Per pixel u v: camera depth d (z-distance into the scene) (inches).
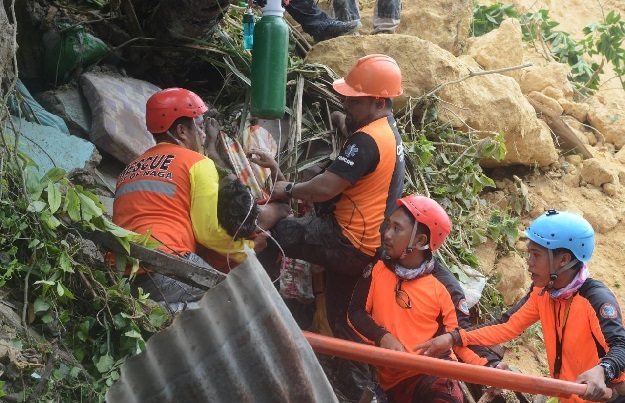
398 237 203.5
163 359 108.5
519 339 271.3
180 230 198.7
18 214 186.2
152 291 195.6
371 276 209.5
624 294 293.1
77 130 240.2
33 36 257.3
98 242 190.4
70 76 255.3
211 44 267.0
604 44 411.8
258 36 223.0
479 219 284.8
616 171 331.0
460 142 289.9
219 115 263.9
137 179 201.6
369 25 347.6
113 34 268.2
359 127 228.1
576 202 315.6
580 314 193.3
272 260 236.4
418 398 203.6
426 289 205.0
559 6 465.7
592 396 180.7
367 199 224.4
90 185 223.5
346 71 283.9
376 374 223.8
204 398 109.7
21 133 204.8
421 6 338.0
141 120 247.0
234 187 203.9
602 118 353.4
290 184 227.8
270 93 223.5
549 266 194.2
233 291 111.3
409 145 273.0
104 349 182.5
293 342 115.0
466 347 203.3
